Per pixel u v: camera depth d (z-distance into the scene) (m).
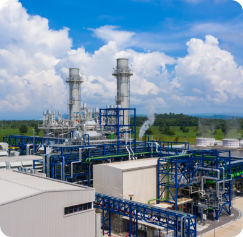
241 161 55.38
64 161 48.69
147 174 45.28
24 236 26.77
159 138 156.25
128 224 39.78
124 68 76.94
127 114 77.75
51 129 79.25
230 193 47.94
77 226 30.80
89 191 31.72
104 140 56.00
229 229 40.75
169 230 34.34
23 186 31.92
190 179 46.47
